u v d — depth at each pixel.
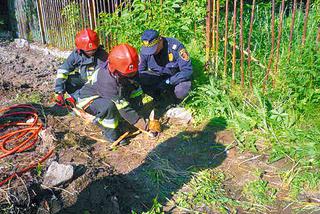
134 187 3.49
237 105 4.48
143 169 3.71
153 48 4.33
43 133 4.20
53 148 3.97
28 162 3.77
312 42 4.32
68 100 4.83
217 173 3.58
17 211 3.08
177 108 4.61
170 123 4.46
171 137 4.19
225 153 3.87
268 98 4.38
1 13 10.34
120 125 4.46
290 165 3.61
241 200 3.25
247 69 4.79
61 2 7.79
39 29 8.90
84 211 3.20
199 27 4.94
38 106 5.21
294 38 5.21
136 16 5.48
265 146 3.91
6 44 9.44
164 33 5.12
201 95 4.60
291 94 4.26
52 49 8.30
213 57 4.82
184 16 5.10
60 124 4.61
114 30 5.74
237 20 5.74
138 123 4.07
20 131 4.33
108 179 3.49
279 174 3.52
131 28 5.37
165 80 4.72
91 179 3.43
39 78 6.70
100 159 3.87
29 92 5.87
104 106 4.03
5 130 4.52
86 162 3.74
